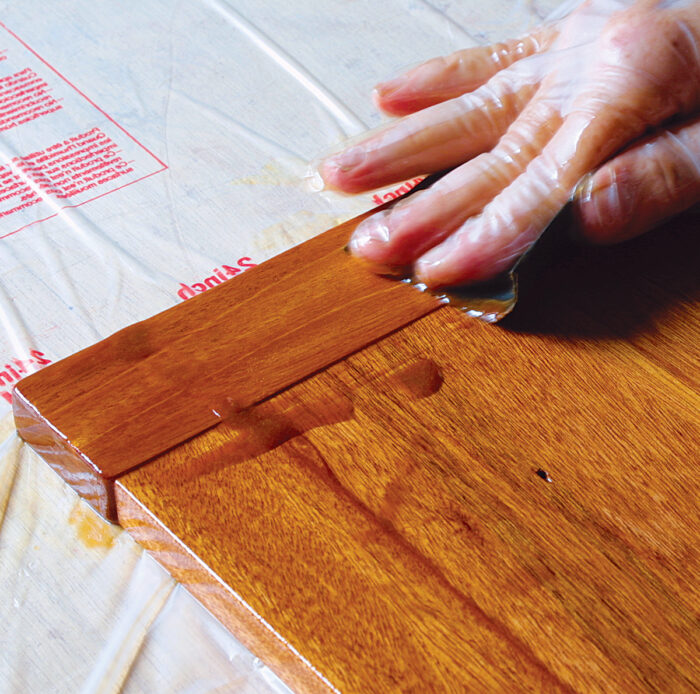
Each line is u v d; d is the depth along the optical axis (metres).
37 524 0.52
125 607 0.49
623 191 0.60
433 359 0.56
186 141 0.78
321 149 0.78
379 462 0.51
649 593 0.47
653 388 0.56
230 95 0.82
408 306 0.59
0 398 0.59
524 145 0.62
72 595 0.49
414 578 0.47
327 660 0.43
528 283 0.61
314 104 0.82
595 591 0.47
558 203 0.59
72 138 0.77
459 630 0.45
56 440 0.52
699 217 0.67
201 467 0.50
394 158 0.65
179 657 0.47
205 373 0.54
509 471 0.51
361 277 0.60
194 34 0.88
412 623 0.45
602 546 0.49
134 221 0.71
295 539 0.48
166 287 0.67
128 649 0.47
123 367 0.54
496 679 0.43
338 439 0.52
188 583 0.49
